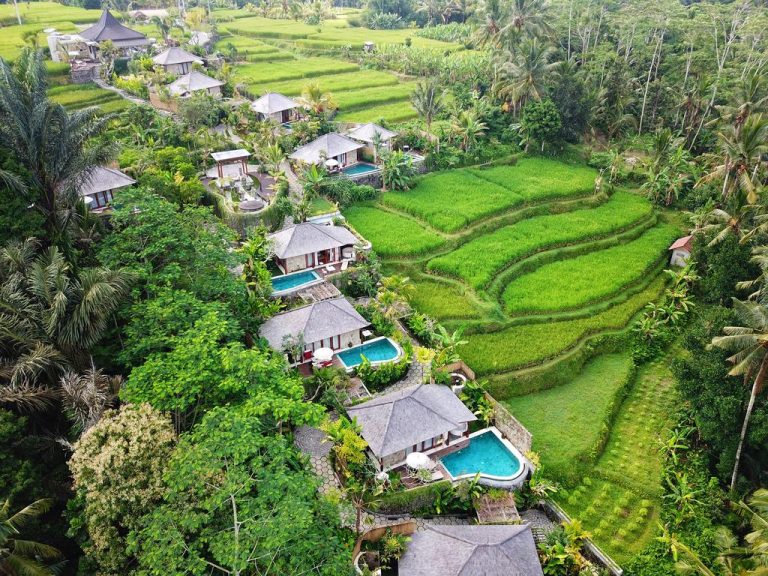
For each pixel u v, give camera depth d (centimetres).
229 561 2547
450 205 7412
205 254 4666
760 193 6228
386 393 4634
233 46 13088
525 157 9188
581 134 9706
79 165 4338
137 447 2931
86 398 3294
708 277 5862
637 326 5738
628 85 9869
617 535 3978
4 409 3341
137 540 2734
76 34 12194
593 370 5350
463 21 17675
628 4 12625
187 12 16338
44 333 3644
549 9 13238
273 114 9144
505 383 4997
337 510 3080
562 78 9131
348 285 5806
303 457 3612
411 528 3612
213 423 3070
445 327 5478
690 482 4269
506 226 7231
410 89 11438
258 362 3528
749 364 3759
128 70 11062
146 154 6762
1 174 3866
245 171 7131
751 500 3512
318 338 4753
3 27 13025
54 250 3866
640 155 9438
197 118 8069
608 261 6712
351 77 12175
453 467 4162
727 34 10550
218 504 2702
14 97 3953
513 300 5875
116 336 4097
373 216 7206
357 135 8262
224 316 4141
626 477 4375
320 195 7256
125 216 4688
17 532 2758
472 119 8931
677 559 3669
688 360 4462
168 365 3506
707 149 9219
